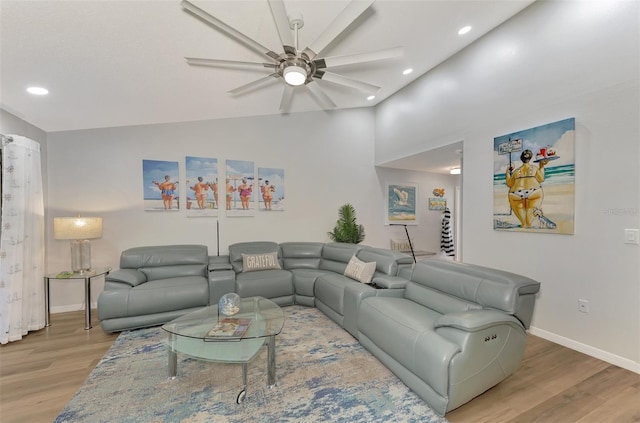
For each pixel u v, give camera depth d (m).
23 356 2.43
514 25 2.96
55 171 3.55
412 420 1.67
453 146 3.86
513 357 1.96
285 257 4.38
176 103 3.46
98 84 2.69
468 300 2.26
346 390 1.95
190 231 4.20
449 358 1.64
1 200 2.79
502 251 3.14
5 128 2.87
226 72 2.89
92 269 3.45
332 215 5.30
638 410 1.76
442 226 6.60
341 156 5.37
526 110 2.88
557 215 2.63
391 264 3.16
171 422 1.66
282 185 4.85
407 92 4.62
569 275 2.57
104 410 1.76
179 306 3.09
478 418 1.69
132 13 1.92
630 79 2.19
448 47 3.34
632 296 2.20
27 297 2.89
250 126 4.60
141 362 2.33
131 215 3.88
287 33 1.98
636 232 2.17
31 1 1.68
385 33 2.78
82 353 2.49
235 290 3.46
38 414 1.73
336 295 3.08
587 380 2.07
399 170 5.96
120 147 3.83
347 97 4.48
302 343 2.66
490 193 3.25
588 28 2.41
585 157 2.44
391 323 2.13
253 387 1.98
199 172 4.25
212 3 1.99
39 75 2.37
